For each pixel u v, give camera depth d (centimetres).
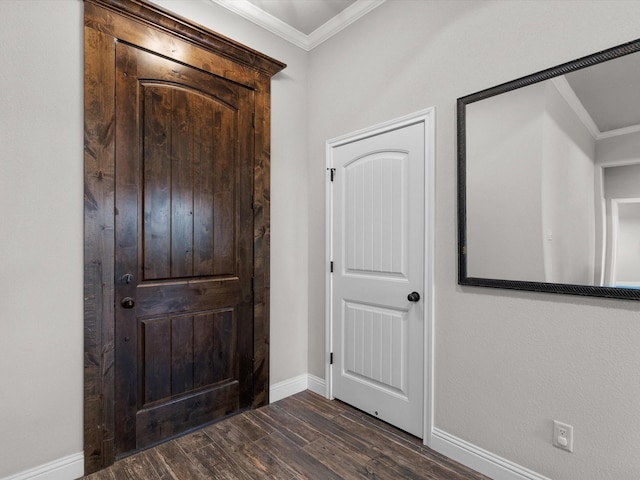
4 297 159
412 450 200
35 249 167
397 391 224
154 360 204
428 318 204
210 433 217
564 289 154
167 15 200
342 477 177
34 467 165
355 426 226
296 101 281
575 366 152
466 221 187
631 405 139
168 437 208
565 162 156
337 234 265
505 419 173
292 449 200
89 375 180
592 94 149
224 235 236
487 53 181
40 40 168
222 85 234
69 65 175
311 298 285
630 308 139
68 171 175
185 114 216
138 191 198
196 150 221
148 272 202
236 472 180
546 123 161
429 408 204
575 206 153
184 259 216
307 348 288
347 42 257
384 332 232
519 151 169
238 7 242
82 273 179
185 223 217
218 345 233
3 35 159
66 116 174
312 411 247
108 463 184
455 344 193
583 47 151
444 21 199
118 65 189
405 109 219
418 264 213
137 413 197
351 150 255
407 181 220
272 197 265
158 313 205
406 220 220
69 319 175
